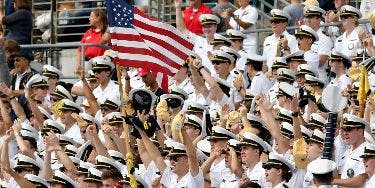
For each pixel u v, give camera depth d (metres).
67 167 41.50
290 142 38.91
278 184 37.00
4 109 46.97
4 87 46.97
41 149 44.94
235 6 52.00
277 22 47.31
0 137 46.78
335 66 43.91
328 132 34.62
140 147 39.25
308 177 37.12
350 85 40.84
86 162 40.75
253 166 38.09
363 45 43.84
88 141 42.03
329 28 48.00
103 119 42.12
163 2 54.84
